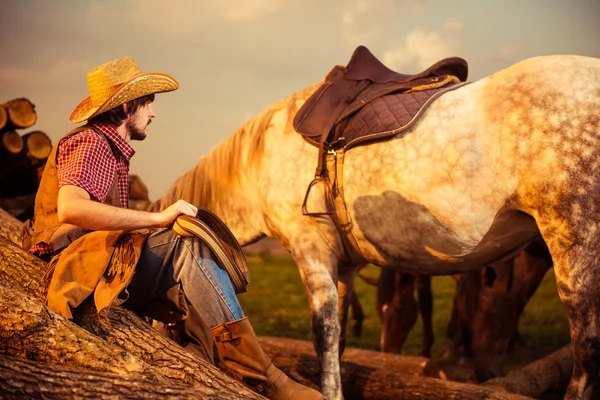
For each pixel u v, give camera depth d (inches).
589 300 111.5
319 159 131.6
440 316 329.7
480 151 118.1
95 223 96.1
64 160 101.2
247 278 107.2
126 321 104.3
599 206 110.1
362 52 142.4
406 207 125.1
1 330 94.1
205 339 127.9
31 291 104.9
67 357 94.0
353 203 130.2
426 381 151.6
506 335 188.9
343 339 156.6
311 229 135.7
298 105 141.5
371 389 155.4
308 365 166.1
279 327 308.3
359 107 131.1
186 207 102.3
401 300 209.9
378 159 126.4
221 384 99.1
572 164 110.3
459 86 127.0
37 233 107.9
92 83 109.2
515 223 121.4
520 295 192.4
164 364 100.3
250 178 146.6
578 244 110.7
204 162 155.6
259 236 151.8
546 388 179.9
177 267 103.6
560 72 115.5
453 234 123.3
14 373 83.4
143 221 99.0
